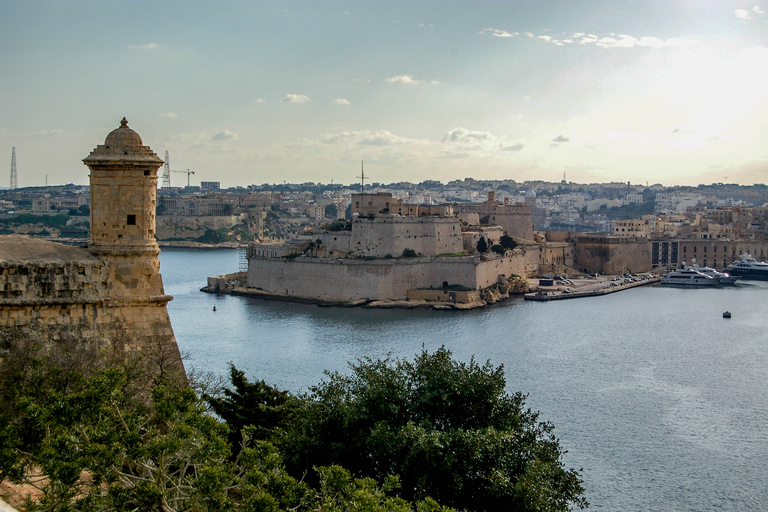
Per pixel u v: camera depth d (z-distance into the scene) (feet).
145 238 153.99
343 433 159.94
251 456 113.19
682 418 314.96
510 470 160.86
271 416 174.70
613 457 271.08
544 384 368.27
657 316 594.24
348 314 590.55
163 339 152.15
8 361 129.90
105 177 151.64
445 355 180.55
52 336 136.26
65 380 127.34
